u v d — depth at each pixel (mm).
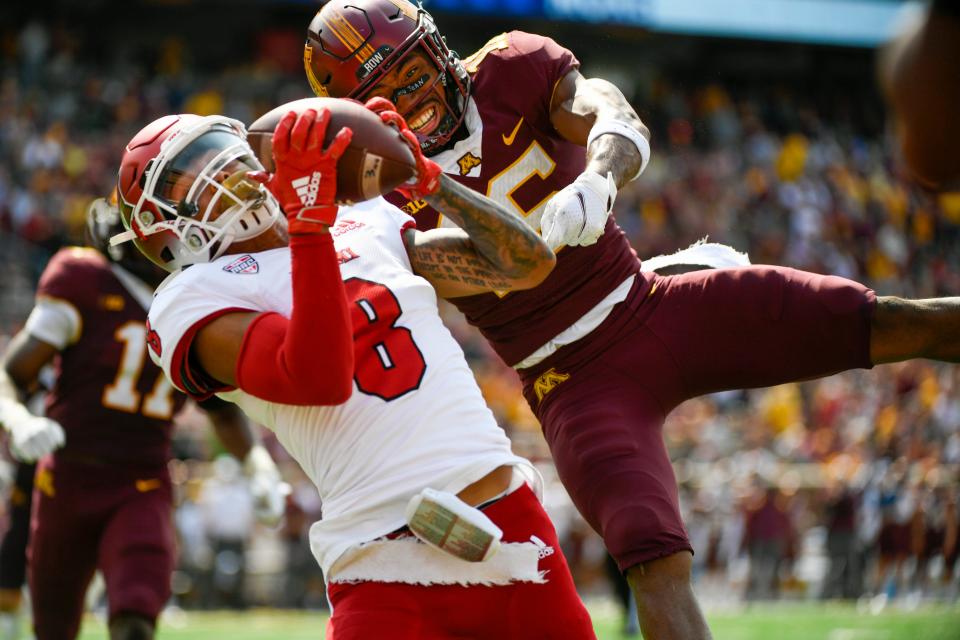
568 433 10898
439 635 8312
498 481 8586
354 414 8430
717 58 81438
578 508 10859
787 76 84500
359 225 9188
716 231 68312
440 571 8258
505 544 8367
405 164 8148
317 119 7820
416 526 8109
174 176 8828
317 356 7789
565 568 8695
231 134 9031
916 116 6641
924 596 39438
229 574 35031
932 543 39625
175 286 8656
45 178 55938
